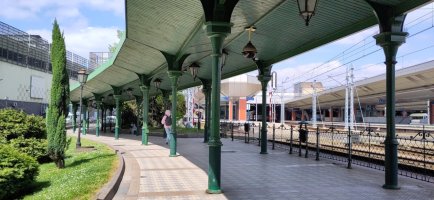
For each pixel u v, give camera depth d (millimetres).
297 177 9250
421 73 30844
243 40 11805
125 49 14500
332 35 10406
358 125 40031
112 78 21969
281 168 10703
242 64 15812
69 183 8188
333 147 15148
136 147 17344
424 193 7492
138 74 18469
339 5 8375
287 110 90375
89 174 9242
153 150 15906
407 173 10227
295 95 75375
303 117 86000
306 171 10180
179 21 9742
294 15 9195
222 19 7379
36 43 43656
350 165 10797
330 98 59000
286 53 12953
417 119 58219
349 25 9570
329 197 7145
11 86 38250
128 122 38156
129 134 30656
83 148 17188
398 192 7582
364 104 64562
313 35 10766
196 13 8789
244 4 8438
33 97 42688
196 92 45000
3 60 36812
